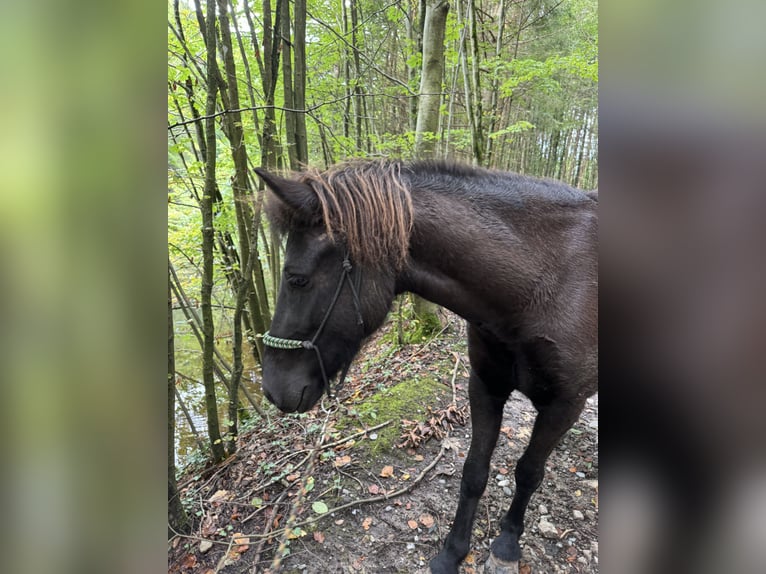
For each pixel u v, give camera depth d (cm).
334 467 261
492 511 232
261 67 340
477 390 198
